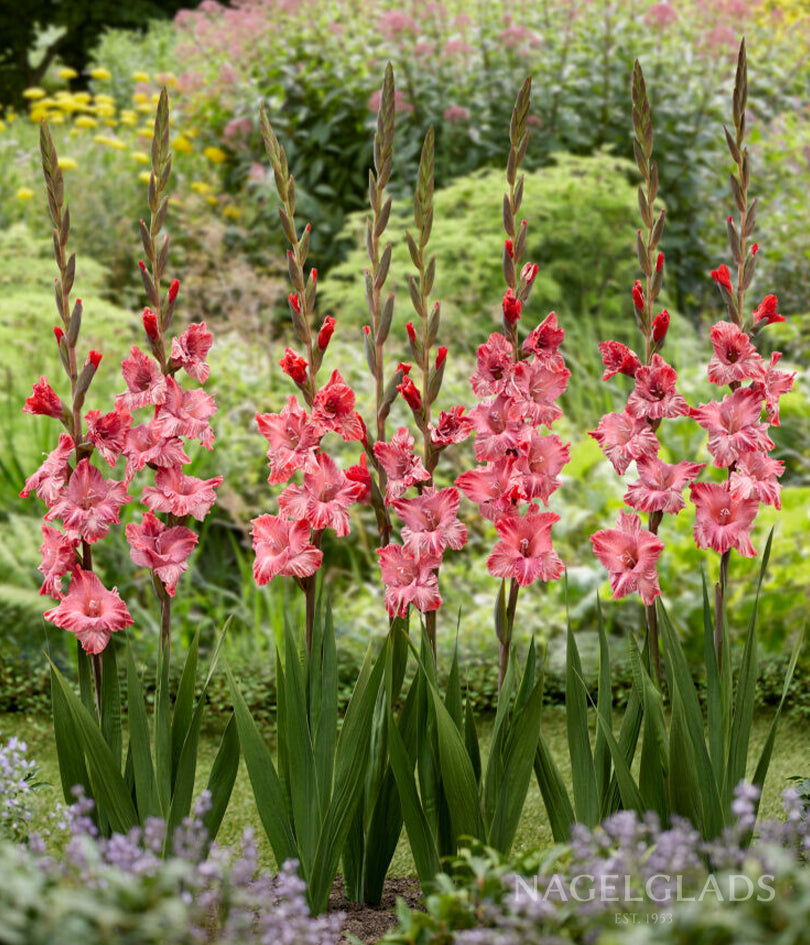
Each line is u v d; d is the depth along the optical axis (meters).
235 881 2.08
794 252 7.41
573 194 7.77
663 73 8.56
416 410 2.61
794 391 6.21
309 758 2.55
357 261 7.59
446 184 8.52
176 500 2.64
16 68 17.33
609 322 7.62
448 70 8.71
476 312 7.47
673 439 5.69
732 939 1.78
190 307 7.71
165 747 2.59
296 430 2.61
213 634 5.39
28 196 8.30
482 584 5.48
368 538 5.92
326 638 2.63
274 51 9.16
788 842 2.30
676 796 2.51
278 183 2.59
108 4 16.48
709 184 8.41
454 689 2.66
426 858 2.58
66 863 2.19
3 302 6.74
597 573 5.08
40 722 4.49
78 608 2.62
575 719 2.62
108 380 6.50
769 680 4.67
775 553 5.00
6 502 5.58
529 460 2.58
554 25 8.84
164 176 2.64
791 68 9.26
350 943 2.49
